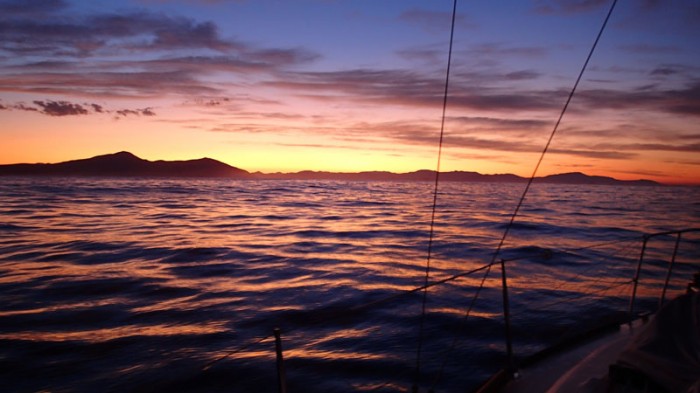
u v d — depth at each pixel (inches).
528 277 661.9
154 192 4254.4
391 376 326.6
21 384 329.4
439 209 2539.4
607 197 4790.8
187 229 1395.2
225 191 4835.1
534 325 426.6
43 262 822.5
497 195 5118.1
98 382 330.3
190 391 314.7
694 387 95.6
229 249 986.1
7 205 2345.0
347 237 1229.1
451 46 100.3
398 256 913.5
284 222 1667.1
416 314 475.8
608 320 434.9
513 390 153.2
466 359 351.3
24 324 463.2
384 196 4434.1
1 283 650.2
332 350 379.9
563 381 137.3
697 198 5000.0
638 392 112.0
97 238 1160.8
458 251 981.8
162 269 761.6
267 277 701.9
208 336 424.8
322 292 600.4
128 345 402.6
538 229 1457.9
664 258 833.5
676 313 128.2
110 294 588.4
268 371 340.8
